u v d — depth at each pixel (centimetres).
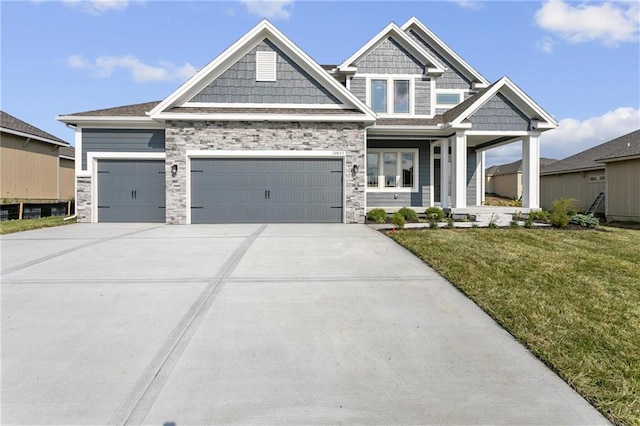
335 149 1273
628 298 477
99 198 1351
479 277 559
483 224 1206
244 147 1256
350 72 1545
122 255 715
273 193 1276
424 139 1527
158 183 1355
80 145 1341
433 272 600
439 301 470
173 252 743
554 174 2252
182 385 284
